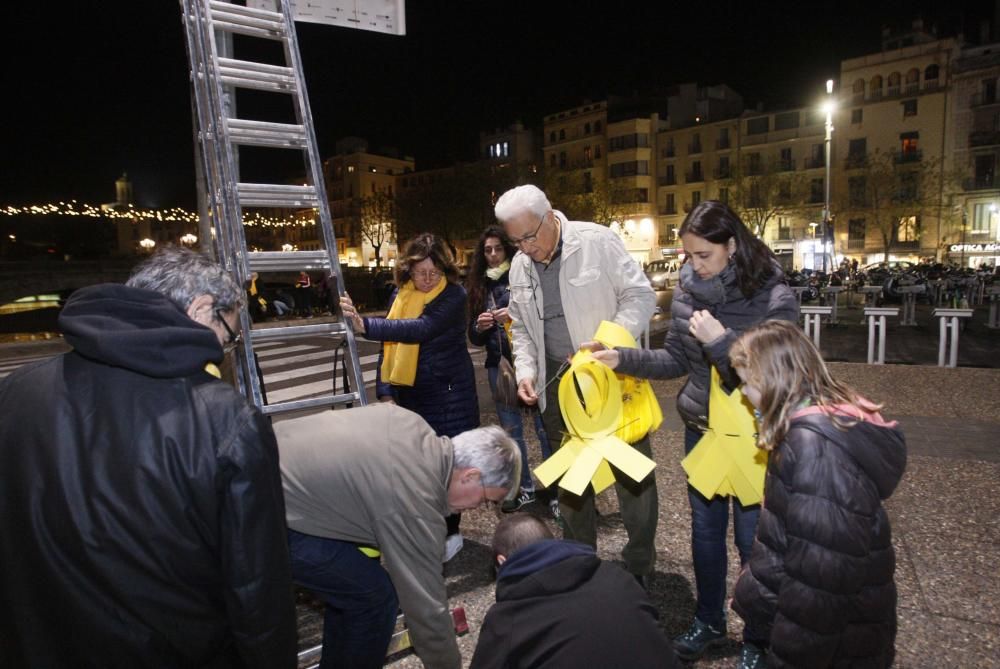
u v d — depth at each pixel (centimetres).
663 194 6450
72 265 4331
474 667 145
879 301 2252
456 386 360
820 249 5181
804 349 181
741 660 236
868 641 169
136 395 132
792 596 166
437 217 5709
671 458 498
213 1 281
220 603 139
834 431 168
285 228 6794
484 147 7906
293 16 321
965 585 308
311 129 295
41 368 140
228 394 140
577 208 5572
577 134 6900
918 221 4838
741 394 230
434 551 188
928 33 5238
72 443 128
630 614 142
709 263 241
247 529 134
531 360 307
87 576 125
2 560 128
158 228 8056
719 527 262
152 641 129
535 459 504
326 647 218
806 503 165
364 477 185
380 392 393
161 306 140
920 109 4962
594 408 261
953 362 850
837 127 5350
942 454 491
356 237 8650
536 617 141
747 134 5862
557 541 157
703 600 265
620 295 296
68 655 128
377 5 346
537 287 300
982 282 2392
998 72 4656
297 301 1912
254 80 286
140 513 126
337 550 203
